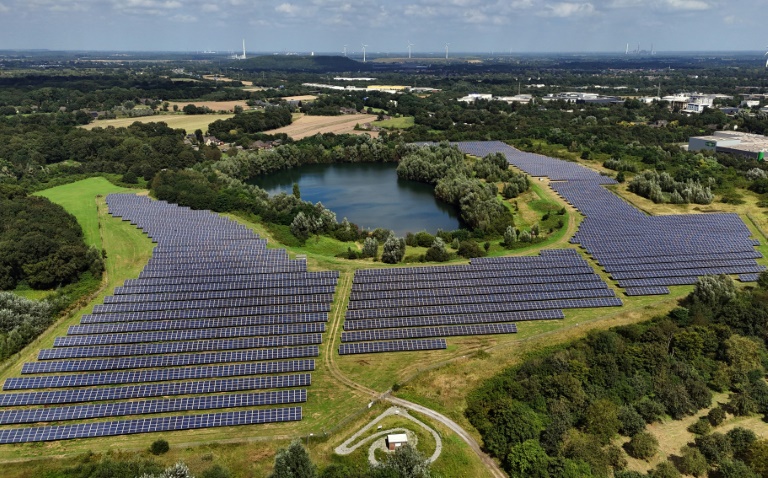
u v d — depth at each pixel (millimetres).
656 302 120375
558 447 78062
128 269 142375
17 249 133125
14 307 112500
